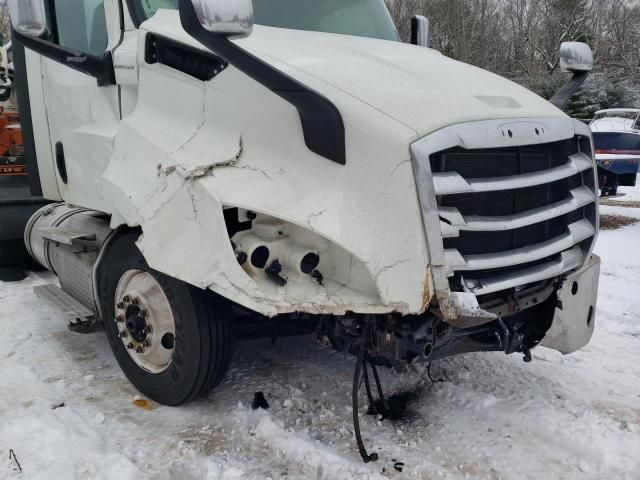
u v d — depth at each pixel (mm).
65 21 4387
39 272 6531
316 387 3797
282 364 4129
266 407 3551
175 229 2971
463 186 2668
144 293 3482
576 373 4066
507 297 3152
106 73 3797
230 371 4023
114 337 3777
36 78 4648
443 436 3271
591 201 3342
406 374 3963
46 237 4566
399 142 2576
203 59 3201
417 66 3369
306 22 4062
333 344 3191
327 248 2801
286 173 2832
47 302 4477
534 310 3480
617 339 4742
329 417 3439
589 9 35688
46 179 4734
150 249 3088
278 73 2709
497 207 2865
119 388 3824
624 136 13961
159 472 2949
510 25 34625
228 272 2764
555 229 3209
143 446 3160
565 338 3484
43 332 4766
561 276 3365
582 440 3199
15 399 3621
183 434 3273
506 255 2885
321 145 2740
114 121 3896
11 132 5930
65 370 4082
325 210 2680
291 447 3094
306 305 2715
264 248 2850
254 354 4293
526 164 2963
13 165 5934
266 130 2934
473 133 2707
